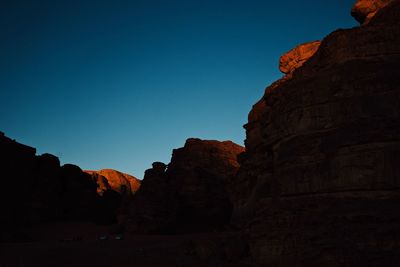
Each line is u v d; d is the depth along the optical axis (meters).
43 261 25.80
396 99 16.28
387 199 15.33
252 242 18.56
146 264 23.52
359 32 18.19
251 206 26.31
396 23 18.33
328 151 17.22
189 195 54.22
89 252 29.19
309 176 17.58
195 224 51.31
